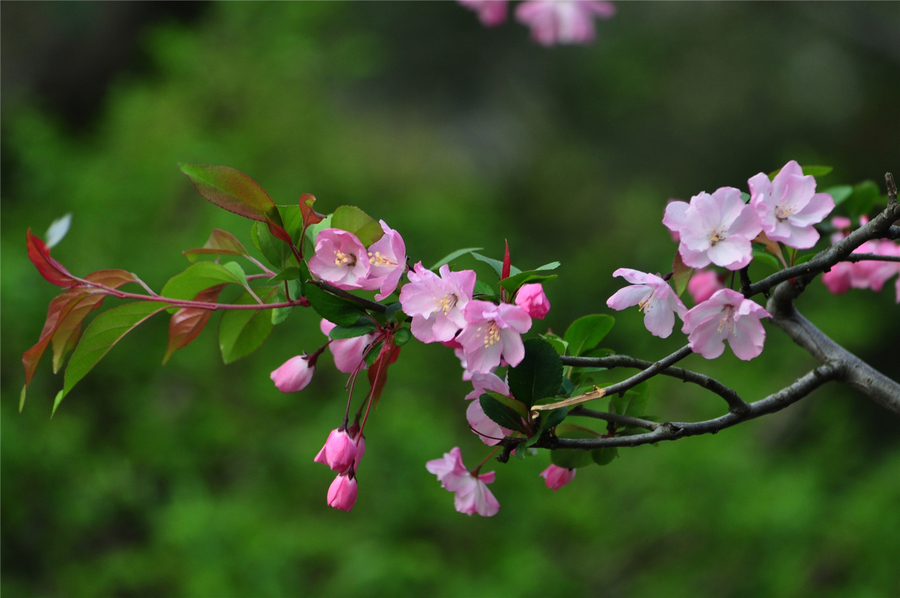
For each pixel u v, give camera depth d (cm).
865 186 216
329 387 482
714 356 183
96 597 404
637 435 185
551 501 445
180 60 535
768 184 182
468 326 182
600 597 427
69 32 678
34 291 425
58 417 418
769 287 183
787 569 386
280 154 543
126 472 421
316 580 411
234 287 446
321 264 185
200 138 495
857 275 209
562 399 187
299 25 565
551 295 642
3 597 390
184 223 489
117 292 189
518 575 392
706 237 181
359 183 583
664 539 444
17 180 545
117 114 536
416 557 394
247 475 452
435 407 477
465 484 192
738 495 405
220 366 466
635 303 185
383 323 185
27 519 414
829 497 436
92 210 471
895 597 365
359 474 409
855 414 643
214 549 370
